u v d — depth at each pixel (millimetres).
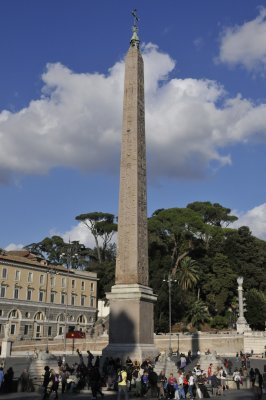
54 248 109750
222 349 60281
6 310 75312
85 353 62562
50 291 83812
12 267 77750
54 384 22734
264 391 29906
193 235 86562
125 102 35844
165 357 32656
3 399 22750
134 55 37031
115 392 25594
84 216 105125
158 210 96250
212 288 80000
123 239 33531
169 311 67125
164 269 79875
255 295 76250
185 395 24625
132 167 34219
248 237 87812
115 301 32469
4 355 58781
